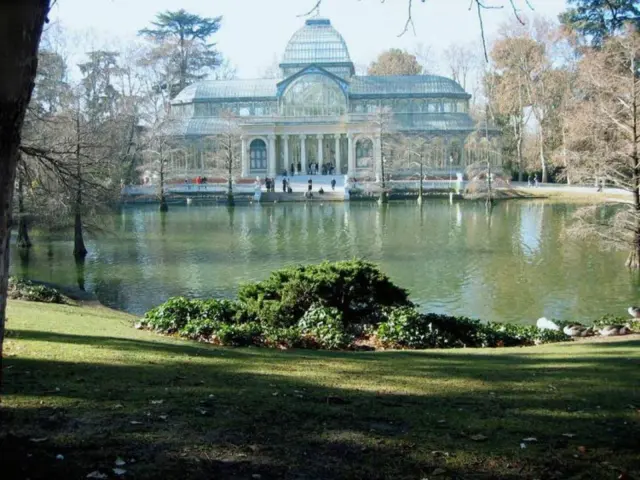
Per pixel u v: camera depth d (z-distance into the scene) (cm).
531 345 1867
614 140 4078
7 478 627
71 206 3916
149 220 6494
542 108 9744
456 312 2758
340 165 10975
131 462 675
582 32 5344
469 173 8425
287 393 976
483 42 912
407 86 11081
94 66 9369
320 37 11444
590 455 721
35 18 561
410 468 681
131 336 1599
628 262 3744
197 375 1084
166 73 12388
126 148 7919
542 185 9294
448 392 1026
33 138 3316
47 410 824
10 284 2594
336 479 650
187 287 3284
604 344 1678
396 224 5959
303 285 1858
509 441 765
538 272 3625
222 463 680
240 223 6184
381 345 1773
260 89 11250
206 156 10662
